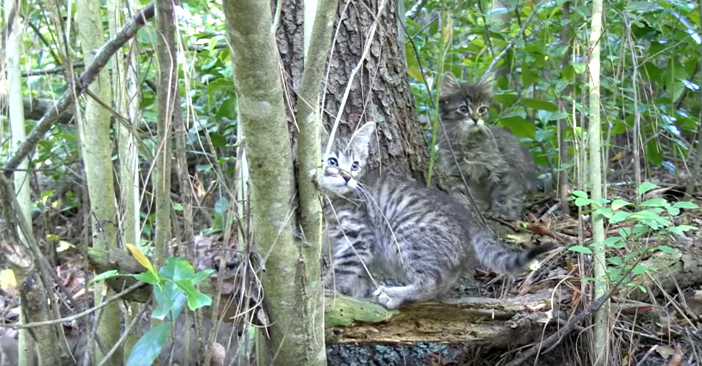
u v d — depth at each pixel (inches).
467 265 41.4
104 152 36.6
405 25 50.7
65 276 45.0
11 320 42.1
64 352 36.1
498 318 38.5
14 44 34.8
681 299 40.6
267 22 28.8
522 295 40.9
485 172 56.2
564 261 43.3
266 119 30.8
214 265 42.8
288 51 41.6
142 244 44.8
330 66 42.9
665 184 52.9
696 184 52.0
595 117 38.2
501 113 58.0
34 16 41.1
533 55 52.9
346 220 42.1
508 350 39.7
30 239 33.4
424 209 41.2
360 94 43.6
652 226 35.3
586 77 39.9
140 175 45.1
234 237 43.5
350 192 42.5
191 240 34.5
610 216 35.6
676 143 53.2
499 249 40.9
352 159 43.2
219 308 35.6
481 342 38.6
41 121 33.3
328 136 42.2
